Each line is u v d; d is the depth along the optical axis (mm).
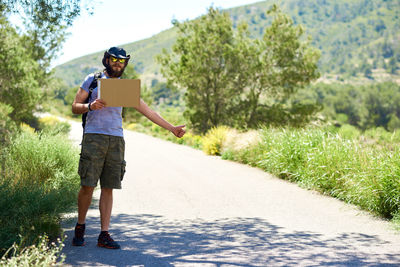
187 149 22297
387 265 4402
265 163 12805
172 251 4867
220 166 14312
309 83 34344
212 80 33969
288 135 13070
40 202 5895
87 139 4805
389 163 7445
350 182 8211
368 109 148500
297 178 10508
